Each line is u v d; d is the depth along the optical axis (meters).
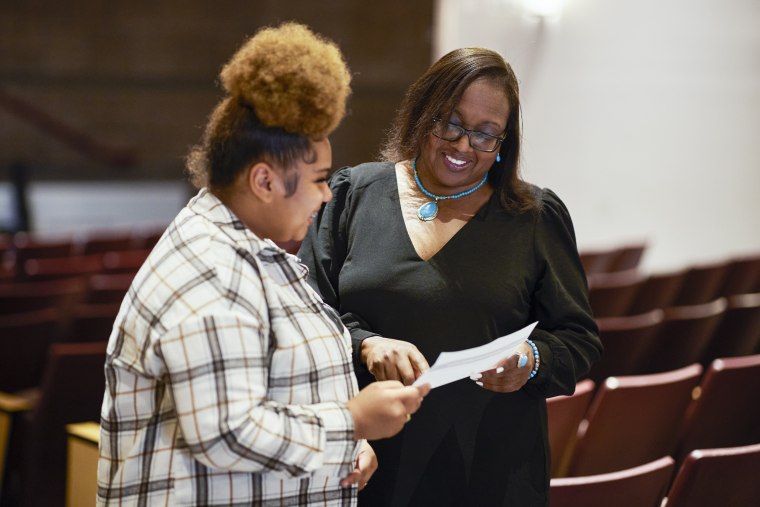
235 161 1.41
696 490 2.04
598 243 6.55
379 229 1.83
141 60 10.74
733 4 6.55
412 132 1.83
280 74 1.37
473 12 5.63
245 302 1.37
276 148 1.39
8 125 10.40
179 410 1.33
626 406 2.48
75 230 9.72
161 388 1.42
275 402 1.39
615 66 6.35
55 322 3.62
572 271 1.85
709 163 6.68
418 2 10.95
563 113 6.22
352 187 1.91
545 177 6.23
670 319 3.42
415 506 1.79
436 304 1.75
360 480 1.61
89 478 2.53
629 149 6.52
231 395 1.32
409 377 1.63
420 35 11.01
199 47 10.86
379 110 11.02
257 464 1.35
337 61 1.43
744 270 5.00
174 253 1.40
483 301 1.75
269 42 1.41
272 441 1.34
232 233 1.42
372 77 10.98
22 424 3.06
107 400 1.45
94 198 10.61
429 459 1.79
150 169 10.91
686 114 6.60
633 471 2.03
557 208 1.85
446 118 1.75
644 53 6.41
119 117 10.78
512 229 1.81
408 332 1.76
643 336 3.31
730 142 6.66
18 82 10.45
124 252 6.61
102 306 4.07
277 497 1.44
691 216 6.70
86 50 10.59
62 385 2.98
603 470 2.57
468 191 1.83
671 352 3.50
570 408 2.45
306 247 1.91
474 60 1.75
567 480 1.99
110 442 1.44
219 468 1.36
